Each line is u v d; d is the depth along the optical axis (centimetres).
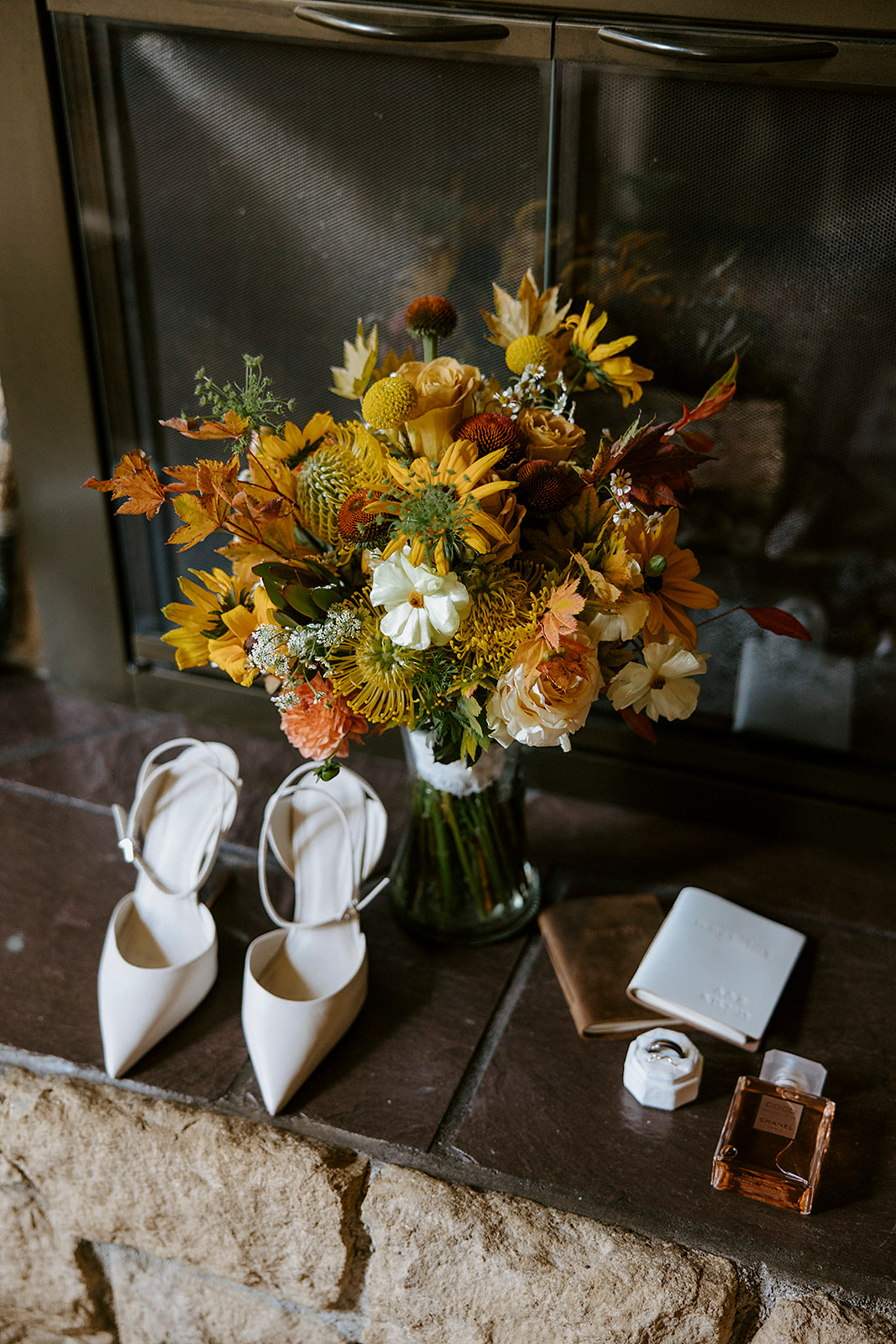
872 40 99
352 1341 108
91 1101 107
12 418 144
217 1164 102
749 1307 96
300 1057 106
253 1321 111
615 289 119
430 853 118
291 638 89
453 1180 101
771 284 113
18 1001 117
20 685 169
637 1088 107
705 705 139
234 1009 117
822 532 125
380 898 131
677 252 115
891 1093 108
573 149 113
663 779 142
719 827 143
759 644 134
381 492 90
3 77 123
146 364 139
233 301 132
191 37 118
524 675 87
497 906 122
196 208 128
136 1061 111
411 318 101
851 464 120
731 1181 99
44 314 136
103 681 164
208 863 121
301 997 113
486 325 125
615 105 109
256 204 126
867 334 113
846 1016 116
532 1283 95
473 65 111
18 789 148
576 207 116
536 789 149
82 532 151
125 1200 106
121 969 111
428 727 101
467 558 88
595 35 105
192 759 134
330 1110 106
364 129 118
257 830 141
